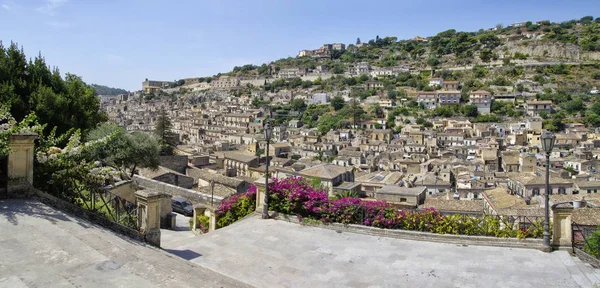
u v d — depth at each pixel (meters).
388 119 140.62
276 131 136.25
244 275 10.19
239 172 80.12
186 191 29.69
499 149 100.25
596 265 10.90
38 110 27.27
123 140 31.03
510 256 11.54
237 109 179.25
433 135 113.25
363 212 14.30
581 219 30.09
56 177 12.07
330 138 125.56
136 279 7.19
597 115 122.00
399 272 10.51
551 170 73.19
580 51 175.75
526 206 39.62
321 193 15.29
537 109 134.75
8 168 11.11
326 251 11.99
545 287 9.52
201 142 129.88
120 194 18.19
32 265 7.38
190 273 8.21
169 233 19.11
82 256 8.01
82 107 31.83
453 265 10.95
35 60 30.91
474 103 144.75
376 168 90.94
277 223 14.60
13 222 9.53
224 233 13.48
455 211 41.22
